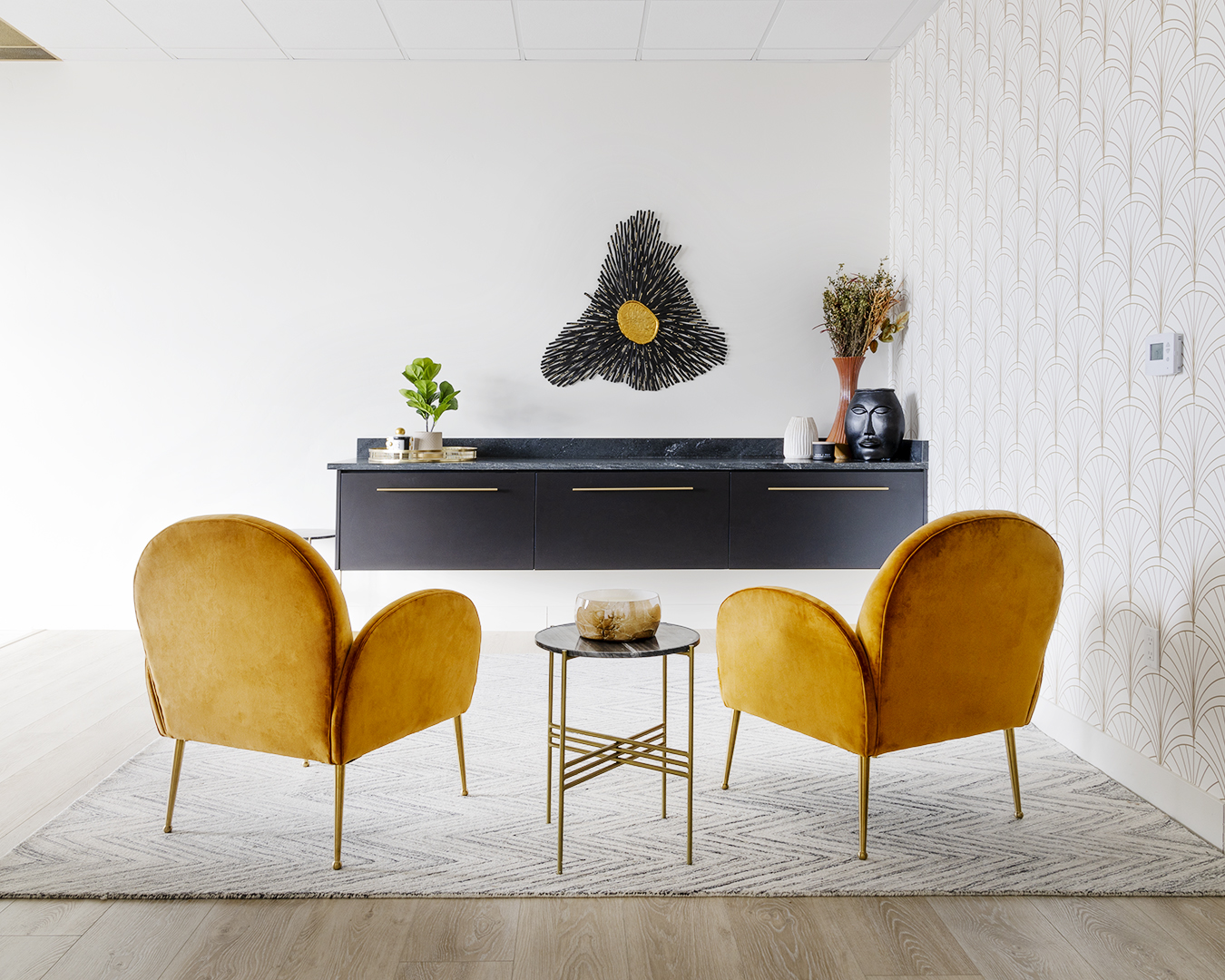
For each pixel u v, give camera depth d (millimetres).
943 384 3473
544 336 4047
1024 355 2812
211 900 1710
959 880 1780
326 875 1790
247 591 1753
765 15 3547
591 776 1880
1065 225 2562
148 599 1847
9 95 3920
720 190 4035
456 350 4035
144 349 3992
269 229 3986
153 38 3711
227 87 3949
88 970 1483
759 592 2016
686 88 4012
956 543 1799
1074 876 1803
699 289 4062
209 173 3965
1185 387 2057
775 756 2500
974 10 3152
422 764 2430
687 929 1614
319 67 3957
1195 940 1585
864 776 1852
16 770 2404
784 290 4062
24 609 4023
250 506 4043
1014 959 1526
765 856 1884
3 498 4004
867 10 3514
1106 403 2371
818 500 3637
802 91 4027
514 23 3604
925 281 3652
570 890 1737
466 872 1806
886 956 1534
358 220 3998
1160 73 2127
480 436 4070
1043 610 1958
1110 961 1521
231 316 3998
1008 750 2082
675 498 3605
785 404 4098
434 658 1982
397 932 1602
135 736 2678
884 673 1810
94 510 4016
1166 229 2113
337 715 1762
